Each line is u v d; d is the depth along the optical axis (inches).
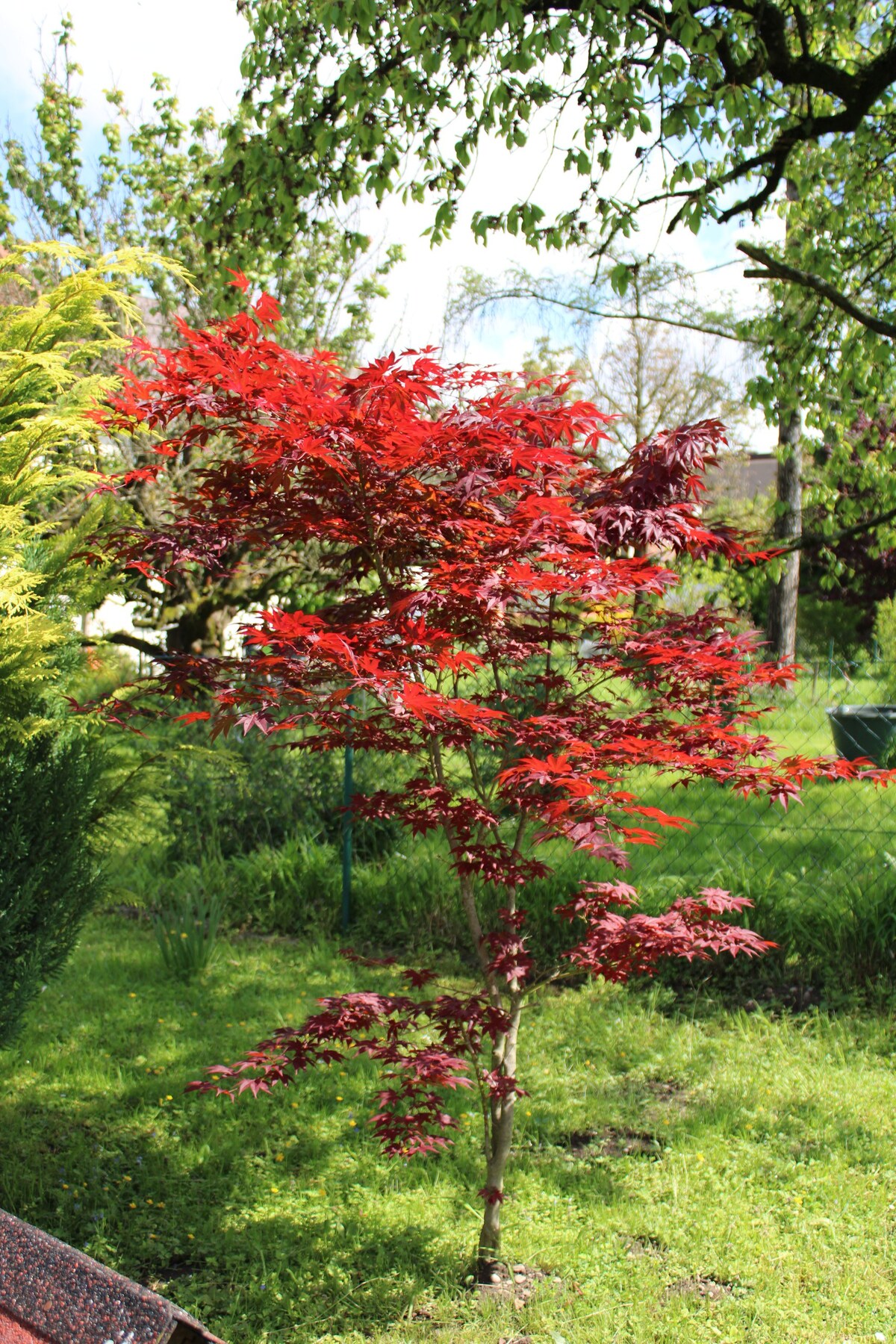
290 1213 136.5
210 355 117.4
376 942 256.2
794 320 336.8
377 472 123.3
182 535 135.3
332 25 249.0
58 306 136.6
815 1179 142.1
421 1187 143.4
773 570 314.7
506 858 129.8
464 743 128.3
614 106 242.7
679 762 117.3
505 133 259.4
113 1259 125.5
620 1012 207.3
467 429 126.0
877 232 342.3
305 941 258.8
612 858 102.4
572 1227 133.3
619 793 108.0
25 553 148.6
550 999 215.3
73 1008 209.6
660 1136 157.2
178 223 407.5
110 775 167.9
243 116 313.7
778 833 300.5
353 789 283.3
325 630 123.6
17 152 446.6
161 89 446.9
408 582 136.8
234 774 311.4
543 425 132.4
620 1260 125.3
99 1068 180.7
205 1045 190.9
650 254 265.9
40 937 146.8
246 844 307.3
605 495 134.5
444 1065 126.6
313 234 331.0
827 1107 164.4
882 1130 156.5
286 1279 123.2
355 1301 118.3
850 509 355.3
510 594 116.2
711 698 134.8
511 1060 135.5
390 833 296.0
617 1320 112.7
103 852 165.3
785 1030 195.2
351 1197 140.4
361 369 114.2
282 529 132.5
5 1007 143.9
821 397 342.6
